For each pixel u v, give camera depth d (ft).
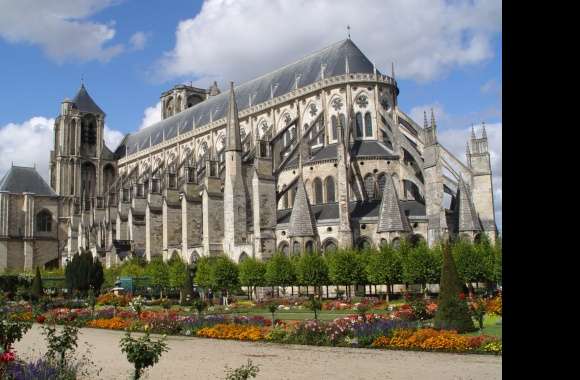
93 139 517.14
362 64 315.99
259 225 255.70
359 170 269.64
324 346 99.40
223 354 89.81
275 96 350.23
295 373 69.92
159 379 67.56
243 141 347.15
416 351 89.20
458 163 256.11
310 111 318.04
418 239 237.66
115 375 71.20
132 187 379.96
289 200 286.66
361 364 76.54
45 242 467.52
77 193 496.23
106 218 410.31
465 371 69.00
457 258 192.03
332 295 241.76
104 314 161.58
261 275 223.92
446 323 103.50
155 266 272.10
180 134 427.33
